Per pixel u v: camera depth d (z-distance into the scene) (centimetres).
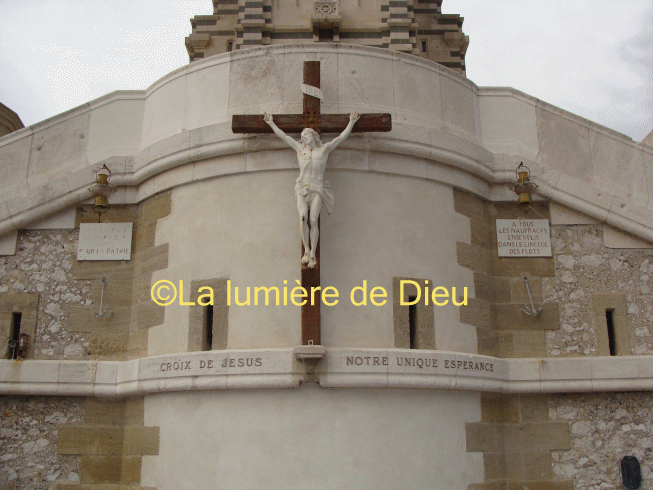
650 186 1155
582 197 1121
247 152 1021
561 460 1026
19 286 1105
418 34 2105
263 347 943
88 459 1031
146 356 1034
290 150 1009
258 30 1914
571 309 1089
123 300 1094
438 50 2095
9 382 1045
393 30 1923
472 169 1090
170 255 1048
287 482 888
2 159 1180
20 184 1168
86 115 1195
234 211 1011
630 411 1051
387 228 1003
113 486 1020
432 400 950
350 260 977
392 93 1080
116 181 1131
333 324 947
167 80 1144
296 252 973
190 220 1041
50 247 1123
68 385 1042
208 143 1034
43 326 1088
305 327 916
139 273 1092
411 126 1041
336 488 885
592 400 1052
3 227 1116
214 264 999
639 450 1034
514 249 1112
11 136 1188
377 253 988
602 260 1112
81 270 1111
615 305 1092
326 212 987
